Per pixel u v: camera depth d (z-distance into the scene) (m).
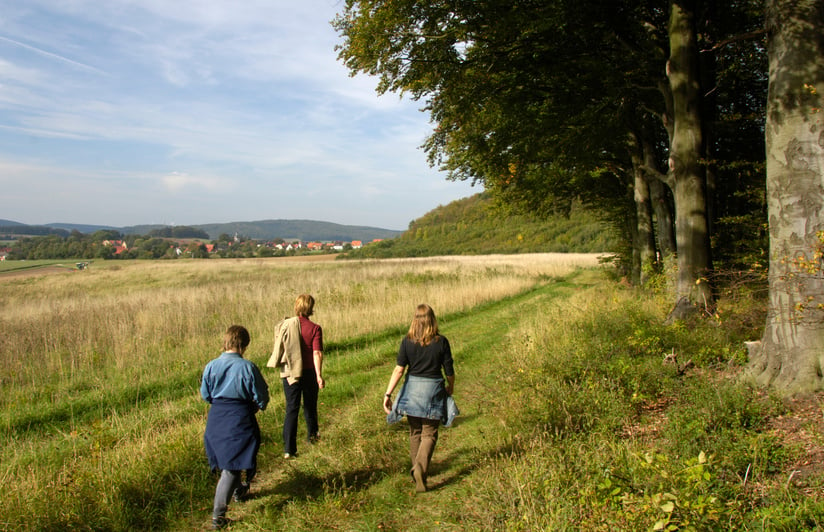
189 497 4.55
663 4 11.08
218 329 12.88
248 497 4.61
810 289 5.20
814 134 5.32
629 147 15.34
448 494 4.38
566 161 13.97
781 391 5.14
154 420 6.45
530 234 92.81
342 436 5.80
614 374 6.31
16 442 6.25
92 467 4.69
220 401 4.27
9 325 12.61
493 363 9.02
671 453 4.09
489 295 19.73
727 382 5.37
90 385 8.95
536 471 4.00
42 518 3.88
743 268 10.84
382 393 7.52
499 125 13.07
